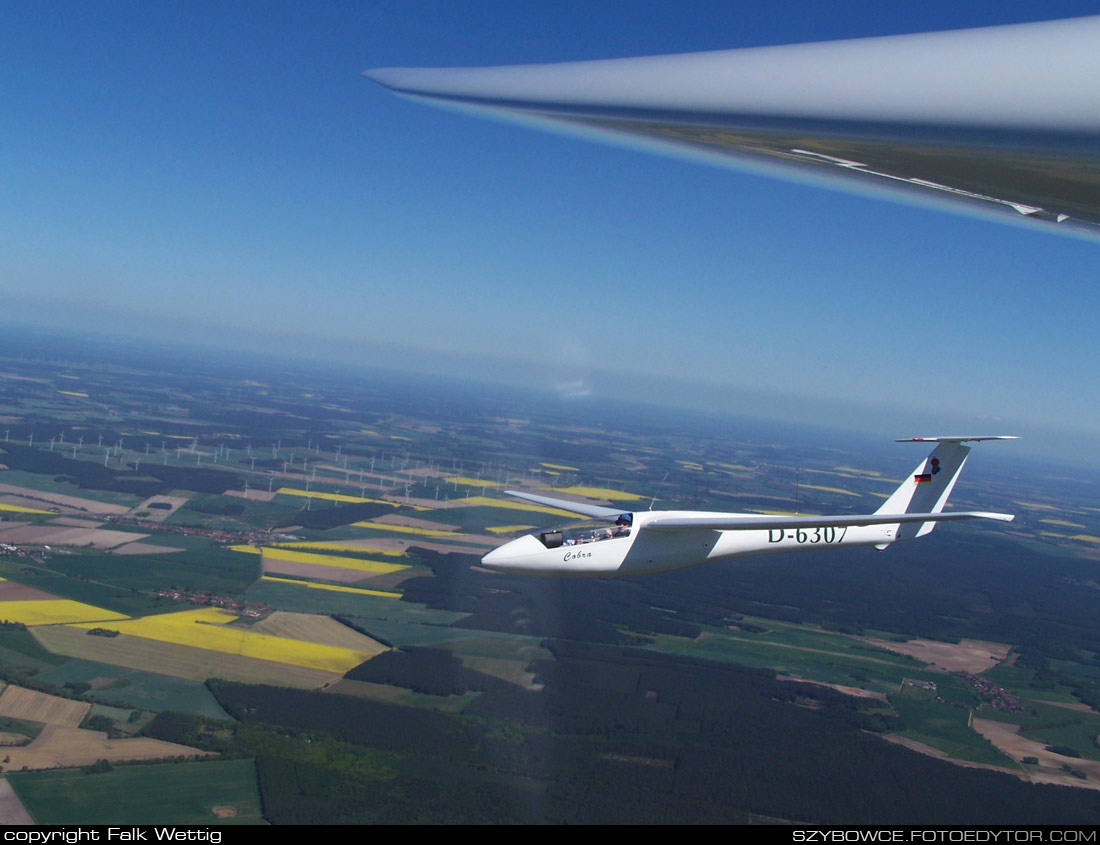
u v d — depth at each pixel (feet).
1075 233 8.82
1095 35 5.75
